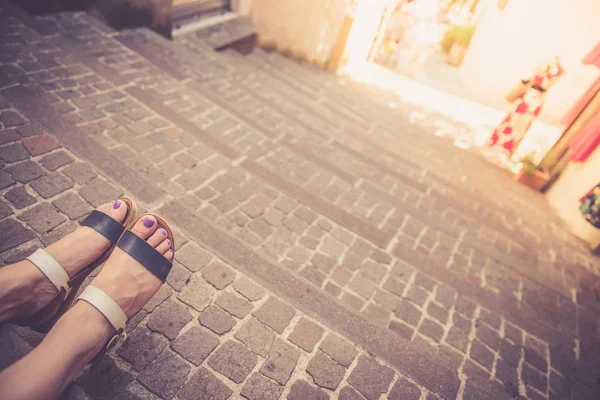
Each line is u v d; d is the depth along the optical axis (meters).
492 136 7.41
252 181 3.29
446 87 11.63
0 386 1.02
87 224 1.54
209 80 4.87
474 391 2.24
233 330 2.02
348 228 3.22
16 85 2.98
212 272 2.28
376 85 8.58
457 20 14.73
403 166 4.95
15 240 2.00
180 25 6.01
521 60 10.81
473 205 4.71
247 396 1.77
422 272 3.05
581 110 6.02
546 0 10.02
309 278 2.65
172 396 1.67
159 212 2.54
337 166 4.21
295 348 2.04
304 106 5.48
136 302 1.44
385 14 9.23
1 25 3.57
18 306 1.30
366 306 2.60
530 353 2.70
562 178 5.99
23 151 2.48
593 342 3.09
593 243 4.94
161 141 3.23
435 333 2.58
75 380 1.57
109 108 3.29
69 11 4.30
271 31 7.56
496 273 3.51
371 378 2.04
